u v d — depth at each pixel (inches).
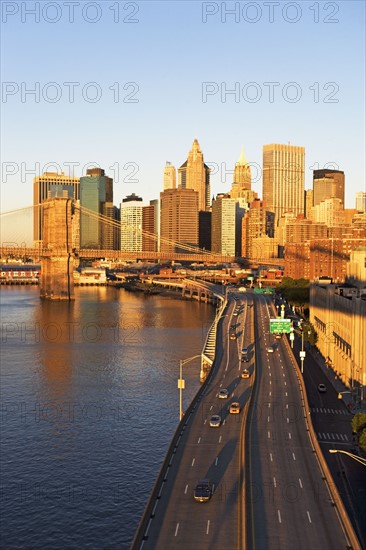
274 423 3998.5
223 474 3097.9
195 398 4581.7
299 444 3570.4
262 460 3297.2
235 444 3567.9
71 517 3334.2
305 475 3085.6
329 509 2689.5
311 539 2423.7
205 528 2511.1
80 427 4753.9
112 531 3196.4
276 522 2564.0
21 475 3865.7
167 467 3189.0
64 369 6850.4
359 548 2311.8
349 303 5521.7
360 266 7062.0
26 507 3440.0
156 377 6461.6
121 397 5629.9
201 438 3686.0
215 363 6171.3
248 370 5831.7
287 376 5541.3
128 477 3836.1
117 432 4640.8
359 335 5098.4
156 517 2613.2
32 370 6796.3
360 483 3373.5
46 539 3117.6
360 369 5022.1
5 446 4350.4
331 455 3796.8
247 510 2672.2
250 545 2365.9
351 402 4970.5
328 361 6574.8
